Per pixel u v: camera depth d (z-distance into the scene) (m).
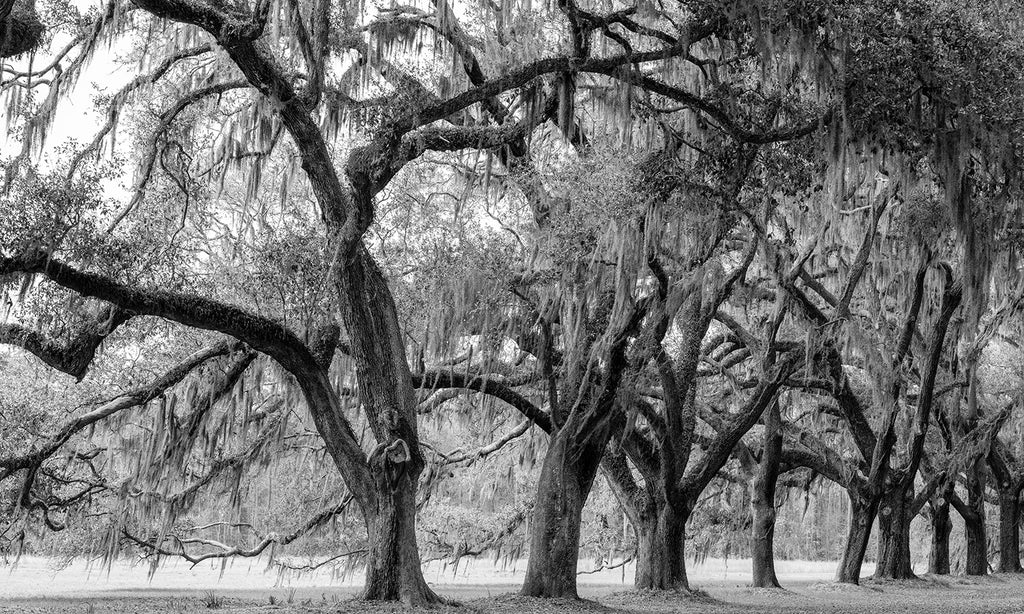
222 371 22.72
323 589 30.05
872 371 29.30
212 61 22.19
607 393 21.88
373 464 18.00
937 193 25.36
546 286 21.38
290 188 23.98
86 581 34.81
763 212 22.89
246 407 22.89
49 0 19.00
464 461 31.06
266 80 16.73
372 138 19.16
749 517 38.59
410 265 22.69
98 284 17.14
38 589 30.39
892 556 33.97
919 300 29.17
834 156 19.20
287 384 22.66
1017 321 32.88
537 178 21.42
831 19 17.59
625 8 21.14
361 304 17.98
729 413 30.73
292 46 16.75
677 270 21.55
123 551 28.59
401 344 18.47
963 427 37.25
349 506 30.00
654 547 26.11
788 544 72.25
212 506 31.61
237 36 16.06
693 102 19.72
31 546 29.73
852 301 32.47
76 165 18.55
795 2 17.66
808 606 23.75
